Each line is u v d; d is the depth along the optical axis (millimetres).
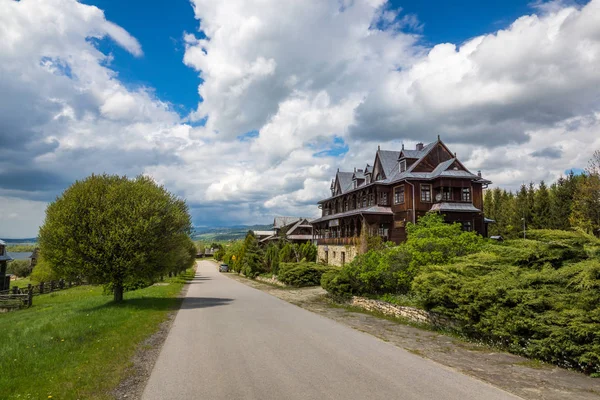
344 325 13133
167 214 20312
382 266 17328
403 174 39875
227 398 6160
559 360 7871
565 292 8461
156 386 6797
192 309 17688
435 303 11922
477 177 37812
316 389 6543
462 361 8336
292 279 30562
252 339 10781
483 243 17188
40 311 22078
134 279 19875
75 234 18484
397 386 6672
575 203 43656
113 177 20844
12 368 7867
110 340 10469
